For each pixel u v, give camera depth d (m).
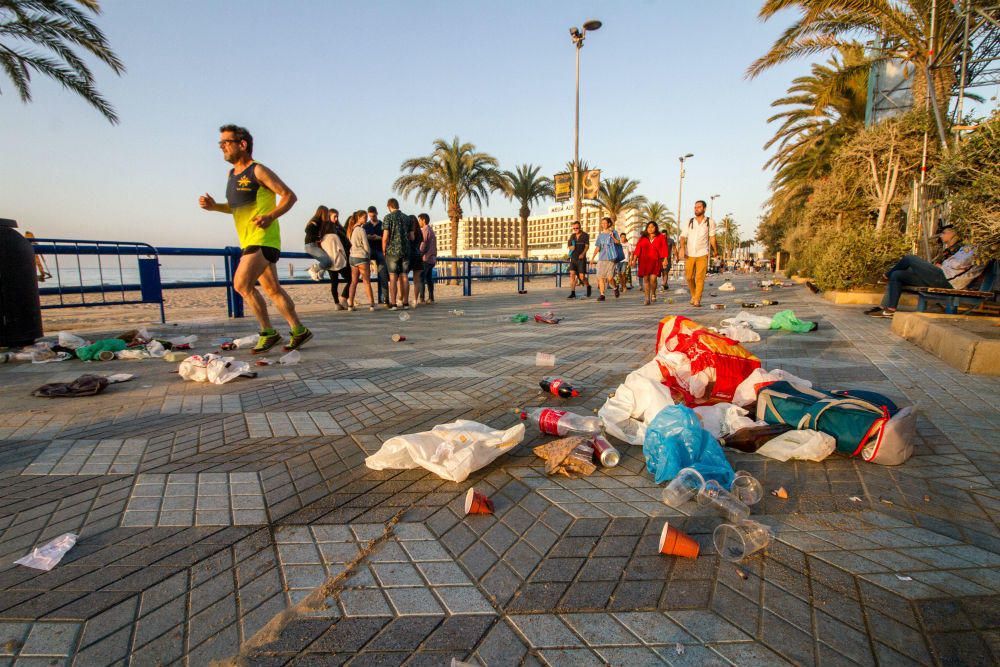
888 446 2.47
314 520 1.99
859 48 17.95
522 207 34.72
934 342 5.00
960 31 9.90
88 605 1.49
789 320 6.75
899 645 1.36
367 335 6.77
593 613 1.49
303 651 1.33
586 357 5.20
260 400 3.58
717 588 1.59
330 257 9.55
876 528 1.94
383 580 1.63
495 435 2.56
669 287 19.62
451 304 12.07
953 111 12.50
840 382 3.98
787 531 1.92
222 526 1.93
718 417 2.93
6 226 5.11
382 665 1.29
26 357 4.88
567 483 2.34
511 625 1.44
